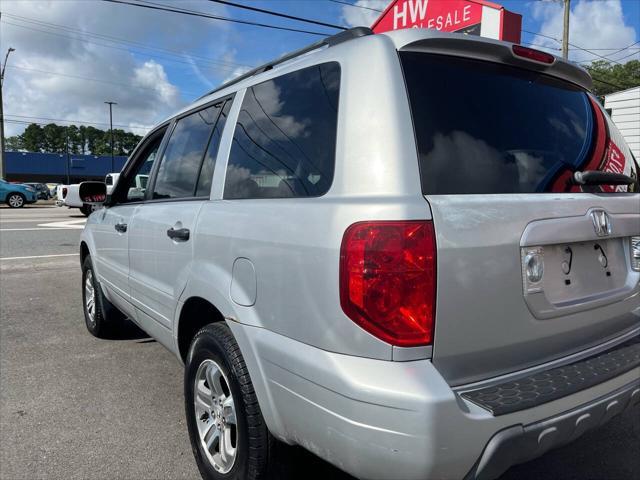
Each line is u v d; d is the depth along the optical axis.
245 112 2.70
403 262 1.74
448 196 1.88
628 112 14.55
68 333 5.39
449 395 1.69
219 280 2.46
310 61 2.35
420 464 1.67
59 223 16.84
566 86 2.68
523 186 2.13
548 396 1.88
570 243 2.19
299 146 2.22
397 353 1.74
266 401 2.16
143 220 3.46
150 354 4.76
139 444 3.18
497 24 9.40
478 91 2.20
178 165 3.28
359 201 1.84
